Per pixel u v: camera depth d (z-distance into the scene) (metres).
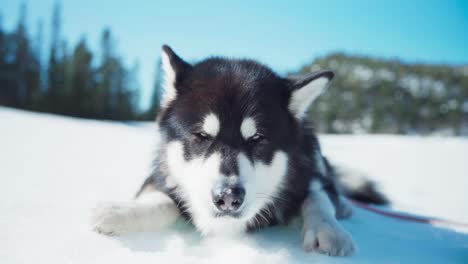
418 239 0.70
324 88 0.78
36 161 1.31
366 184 1.18
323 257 0.57
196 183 0.65
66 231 0.60
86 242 0.57
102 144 2.09
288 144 0.74
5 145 1.65
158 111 0.84
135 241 0.59
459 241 0.70
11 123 2.55
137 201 0.71
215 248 0.60
